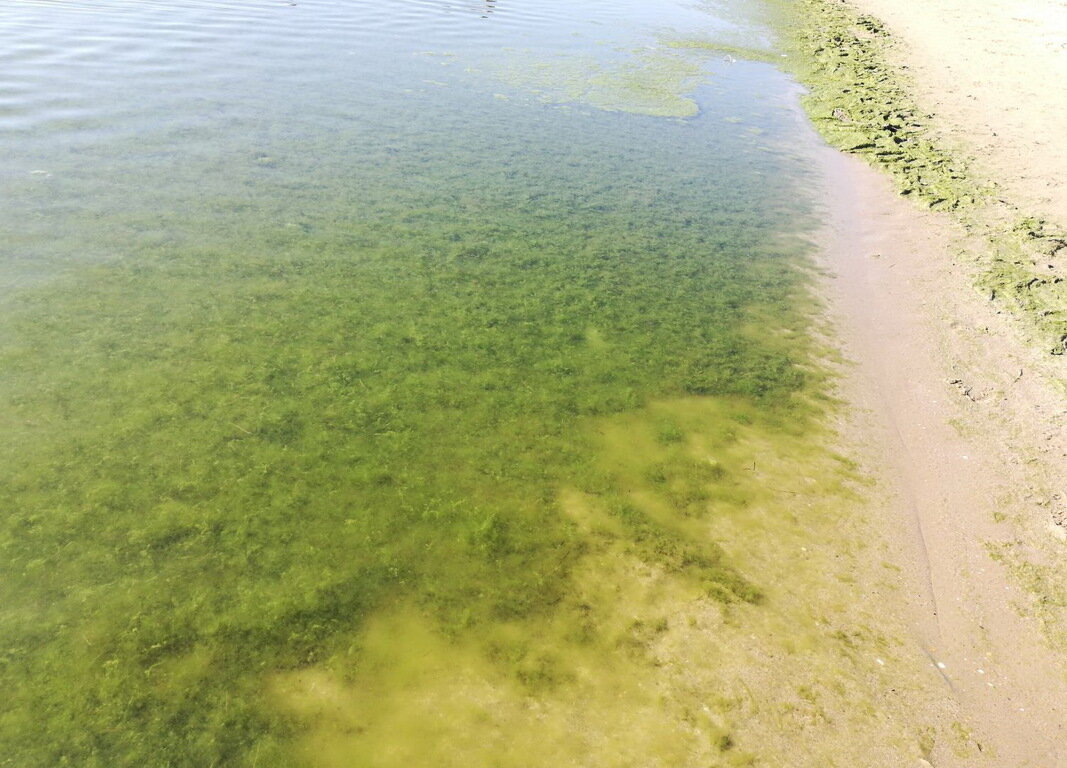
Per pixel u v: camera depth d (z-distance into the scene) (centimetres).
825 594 445
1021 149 1125
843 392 626
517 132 1195
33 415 553
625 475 530
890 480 535
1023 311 720
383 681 386
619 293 766
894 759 360
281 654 398
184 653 397
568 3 2034
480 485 515
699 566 460
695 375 641
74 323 658
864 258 850
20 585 430
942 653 413
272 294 722
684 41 1742
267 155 1028
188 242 800
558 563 458
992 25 1830
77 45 1355
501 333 686
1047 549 478
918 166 1074
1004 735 372
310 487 505
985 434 575
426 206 930
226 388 593
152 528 468
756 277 807
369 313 704
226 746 355
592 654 404
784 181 1068
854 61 1584
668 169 1097
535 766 348
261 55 1423
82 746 354
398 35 1633
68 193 873
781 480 530
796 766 354
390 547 464
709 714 375
